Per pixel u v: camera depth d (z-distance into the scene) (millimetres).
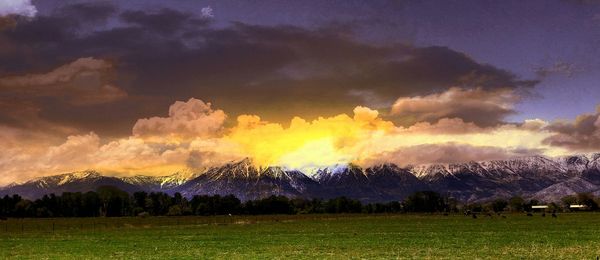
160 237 98438
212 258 61438
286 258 60281
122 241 89438
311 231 112375
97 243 85875
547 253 61125
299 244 79125
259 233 107625
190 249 73562
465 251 65188
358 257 60406
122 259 62312
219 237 96750
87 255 67625
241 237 96125
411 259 57719
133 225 152625
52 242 89062
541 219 164500
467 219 172875
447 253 63250
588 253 60531
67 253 70500
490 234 95688
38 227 142875
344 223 152250
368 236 94250
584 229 108062
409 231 108125
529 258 56531
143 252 70125
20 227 144125
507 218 177500
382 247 72375
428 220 168250
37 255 68625
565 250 64438
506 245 72938
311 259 58969
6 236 106250
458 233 99688
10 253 71688
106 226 147500
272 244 79875
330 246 74938
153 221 186125
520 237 87438
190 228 132125
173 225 150625
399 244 76625
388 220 172500
